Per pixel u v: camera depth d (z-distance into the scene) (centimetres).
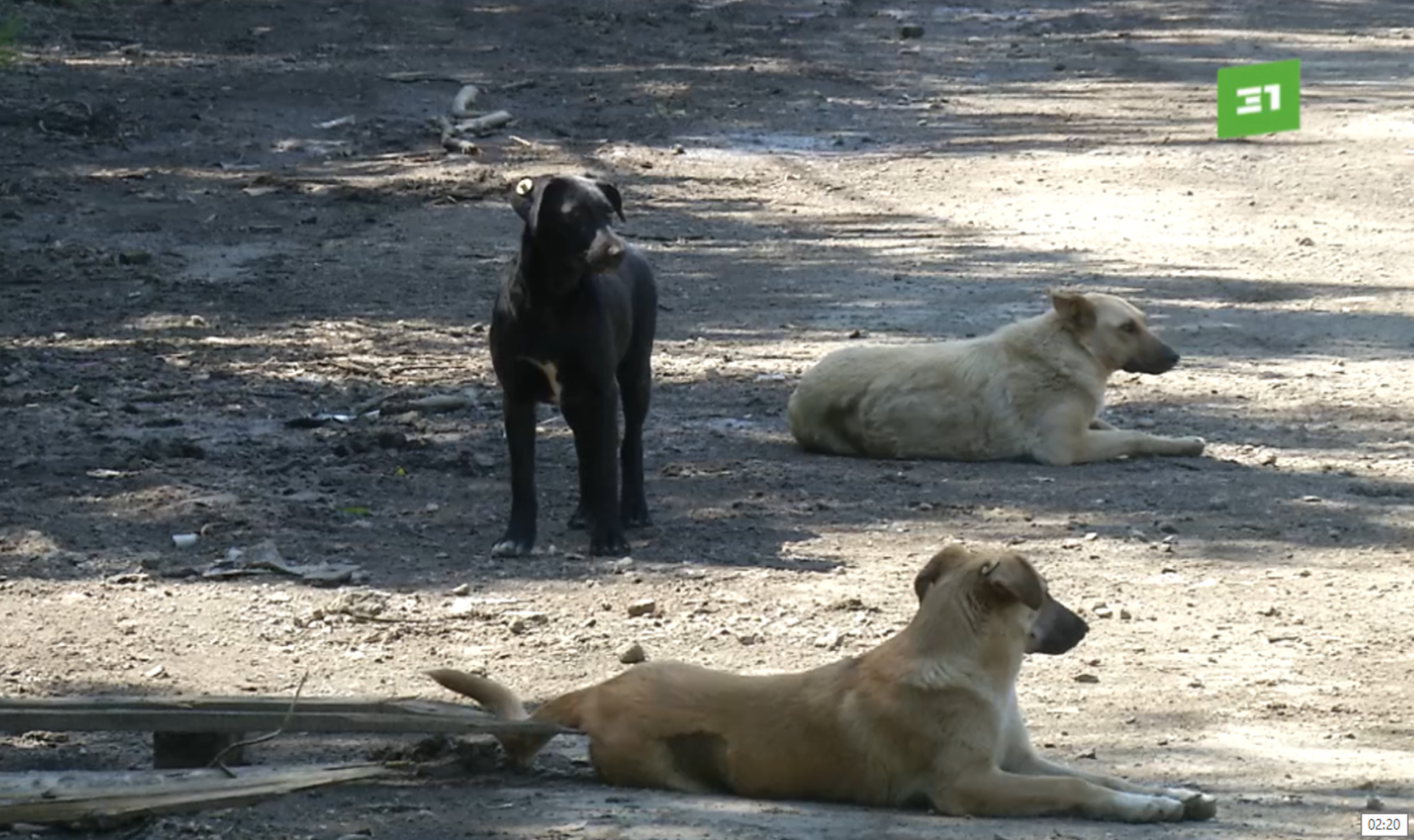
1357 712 1083
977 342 1730
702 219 2911
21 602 1252
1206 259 2661
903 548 1417
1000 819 864
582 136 3469
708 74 4084
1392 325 2292
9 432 1698
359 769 926
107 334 2125
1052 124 3694
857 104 3888
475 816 853
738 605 1270
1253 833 847
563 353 1329
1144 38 4753
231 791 883
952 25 4934
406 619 1230
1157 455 1709
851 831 830
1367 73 4241
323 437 1720
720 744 896
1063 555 1405
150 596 1272
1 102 3409
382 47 4191
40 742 995
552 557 1373
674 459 1686
